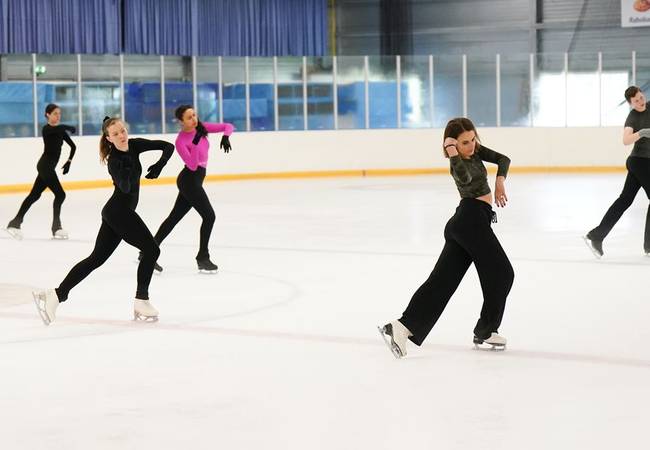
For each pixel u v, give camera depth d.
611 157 33.47
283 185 29.62
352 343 8.85
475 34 37.56
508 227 17.94
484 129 33.94
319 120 33.50
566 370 7.73
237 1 34.84
